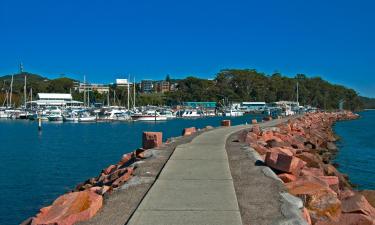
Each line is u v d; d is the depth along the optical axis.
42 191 23.08
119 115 103.94
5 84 156.88
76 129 78.31
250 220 7.70
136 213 8.11
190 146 18.77
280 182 10.71
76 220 7.77
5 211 18.92
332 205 9.65
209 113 133.00
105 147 47.50
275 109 128.75
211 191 9.83
